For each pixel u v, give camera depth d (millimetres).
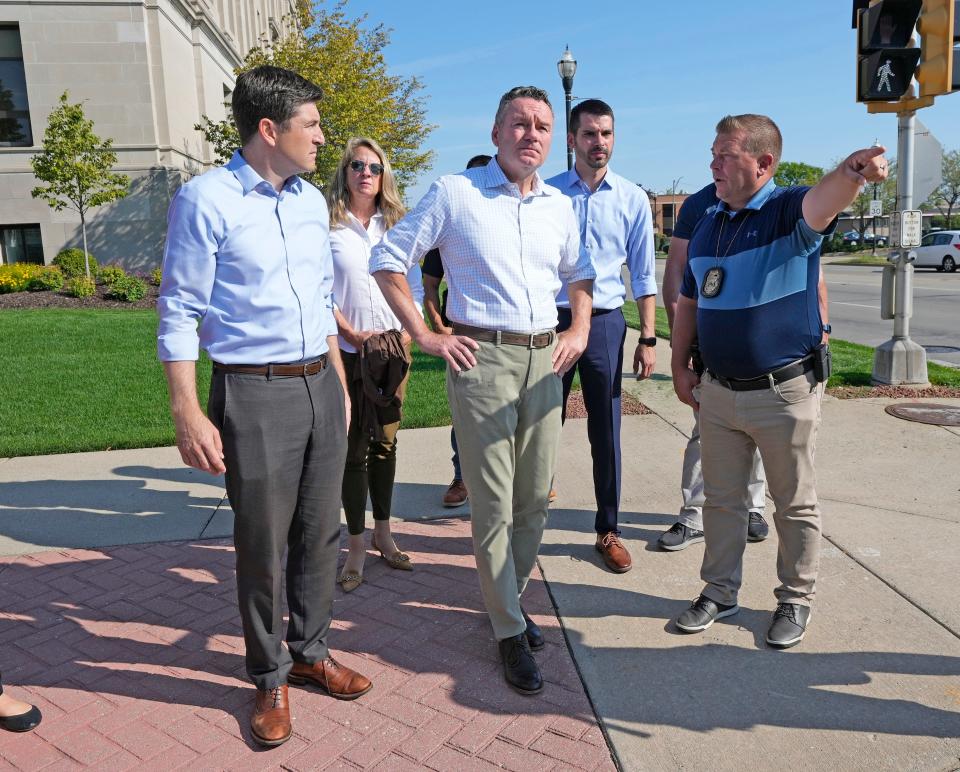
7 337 12109
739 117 2902
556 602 3518
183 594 3682
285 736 2586
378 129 25109
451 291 2965
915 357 7418
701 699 2779
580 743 2555
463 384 2885
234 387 2523
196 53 25250
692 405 3551
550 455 3051
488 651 3137
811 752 2486
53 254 21984
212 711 2770
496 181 2873
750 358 2982
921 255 28109
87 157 18922
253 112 2455
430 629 3316
